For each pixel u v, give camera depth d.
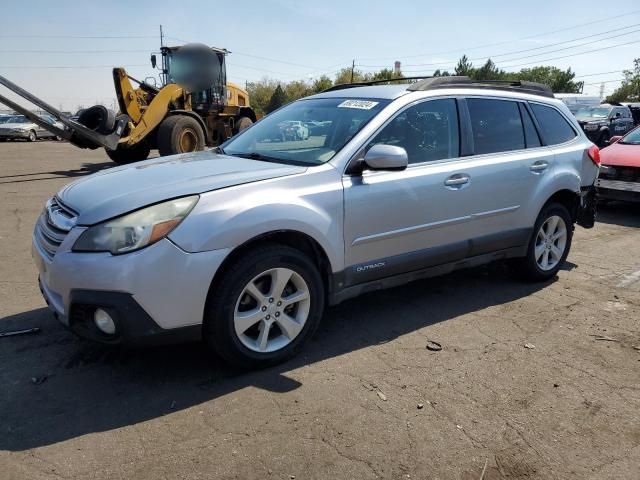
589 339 3.99
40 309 4.29
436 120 4.21
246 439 2.74
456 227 4.26
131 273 2.84
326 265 3.61
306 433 2.80
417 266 4.11
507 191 4.55
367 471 2.54
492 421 2.95
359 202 3.64
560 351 3.79
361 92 4.36
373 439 2.77
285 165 3.66
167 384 3.24
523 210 4.72
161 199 3.01
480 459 2.64
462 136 4.34
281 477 2.48
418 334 4.01
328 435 2.79
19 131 26.73
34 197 9.25
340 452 2.66
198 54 14.80
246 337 3.34
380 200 3.74
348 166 3.66
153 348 3.66
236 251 3.21
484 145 4.49
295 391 3.19
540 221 4.94
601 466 2.62
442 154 4.20
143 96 14.14
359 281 3.80
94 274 2.85
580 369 3.54
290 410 3.00
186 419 2.90
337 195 3.55
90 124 11.79
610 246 6.72
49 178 11.76
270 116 4.74
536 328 4.16
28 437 2.72
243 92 18.73
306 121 4.22
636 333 4.10
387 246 3.88
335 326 4.13
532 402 3.14
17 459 2.55
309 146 3.95
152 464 2.54
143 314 2.90
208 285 3.03
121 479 2.44
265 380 3.31
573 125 5.38
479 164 4.35
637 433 2.87
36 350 3.62
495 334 4.04
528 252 4.94
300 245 3.59
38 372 3.35
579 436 2.84
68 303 2.97
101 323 2.96
